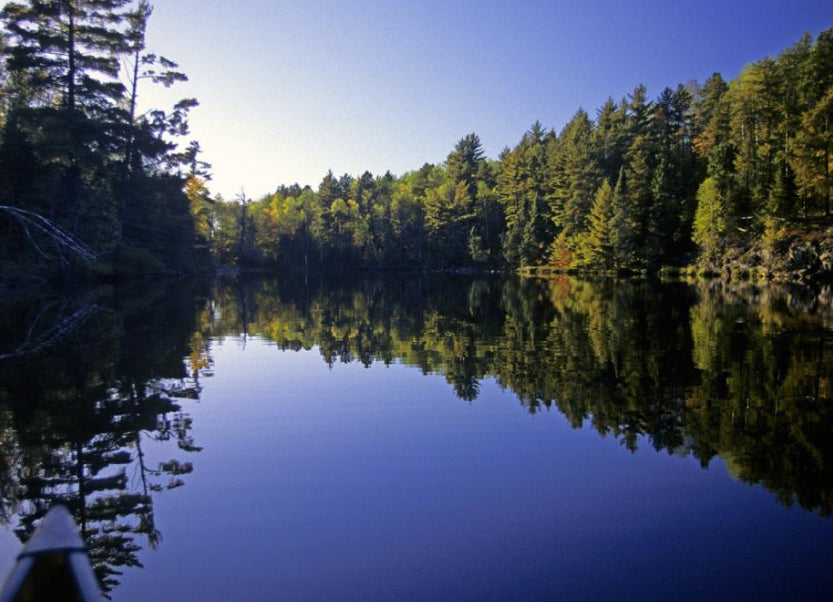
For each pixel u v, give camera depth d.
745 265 36.19
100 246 26.09
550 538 4.22
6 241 21.11
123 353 11.46
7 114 24.67
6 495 4.89
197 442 6.30
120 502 4.78
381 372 10.01
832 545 4.09
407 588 3.56
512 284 41.00
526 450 6.08
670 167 47.69
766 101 40.84
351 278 55.00
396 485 5.17
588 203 55.81
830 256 30.27
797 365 10.00
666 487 5.12
